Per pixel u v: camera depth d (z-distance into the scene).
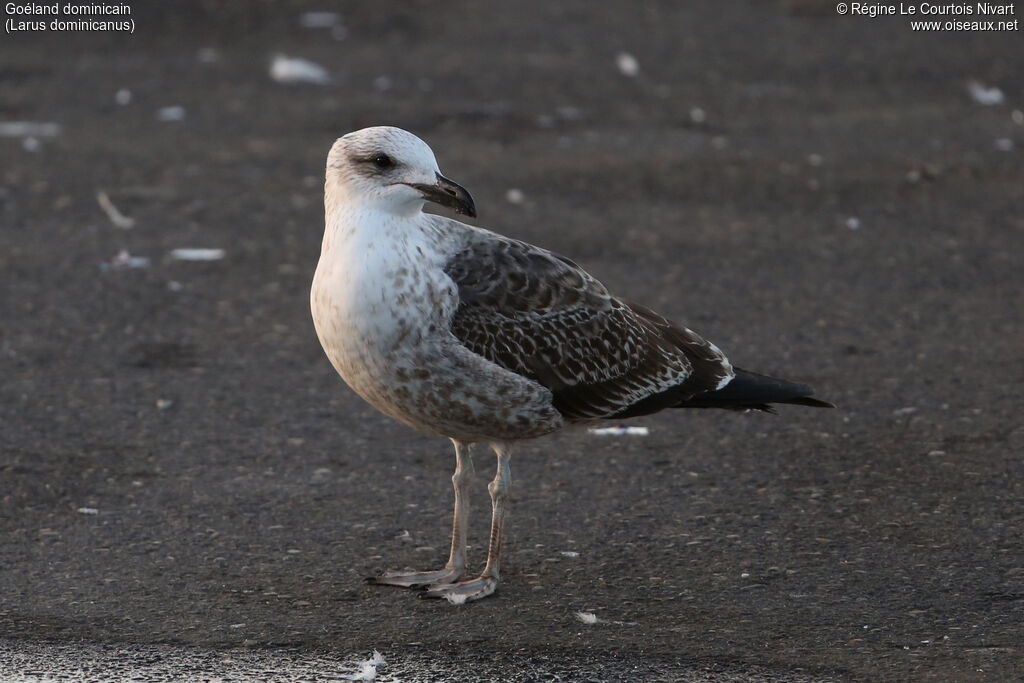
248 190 18.86
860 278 15.52
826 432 11.40
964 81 25.70
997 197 18.70
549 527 9.74
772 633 8.15
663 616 8.41
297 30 29.66
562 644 8.05
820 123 22.83
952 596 8.59
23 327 13.84
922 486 10.30
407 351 8.37
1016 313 14.34
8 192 18.52
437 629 8.27
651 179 19.56
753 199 18.66
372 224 8.37
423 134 21.83
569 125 22.55
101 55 27.19
